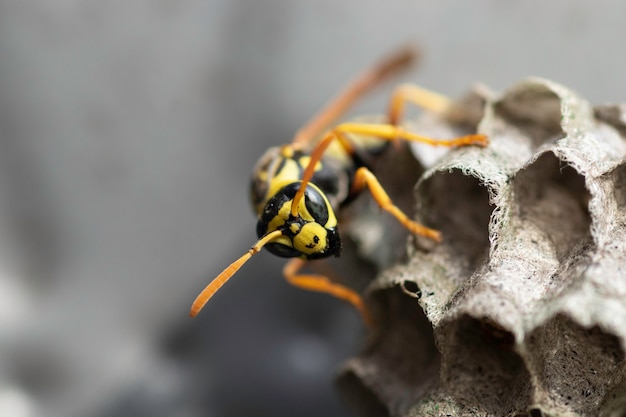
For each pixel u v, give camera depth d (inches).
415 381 4.1
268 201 4.1
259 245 4.0
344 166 4.4
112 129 5.2
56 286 5.0
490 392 3.9
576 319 3.6
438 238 4.0
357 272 4.6
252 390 4.8
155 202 5.2
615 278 3.7
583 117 4.1
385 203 4.1
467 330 3.8
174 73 5.2
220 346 4.9
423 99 4.6
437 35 5.3
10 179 5.1
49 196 5.1
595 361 3.8
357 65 5.3
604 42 5.2
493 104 4.2
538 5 5.2
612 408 3.7
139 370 4.9
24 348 4.8
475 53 5.3
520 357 3.7
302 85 5.3
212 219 5.2
